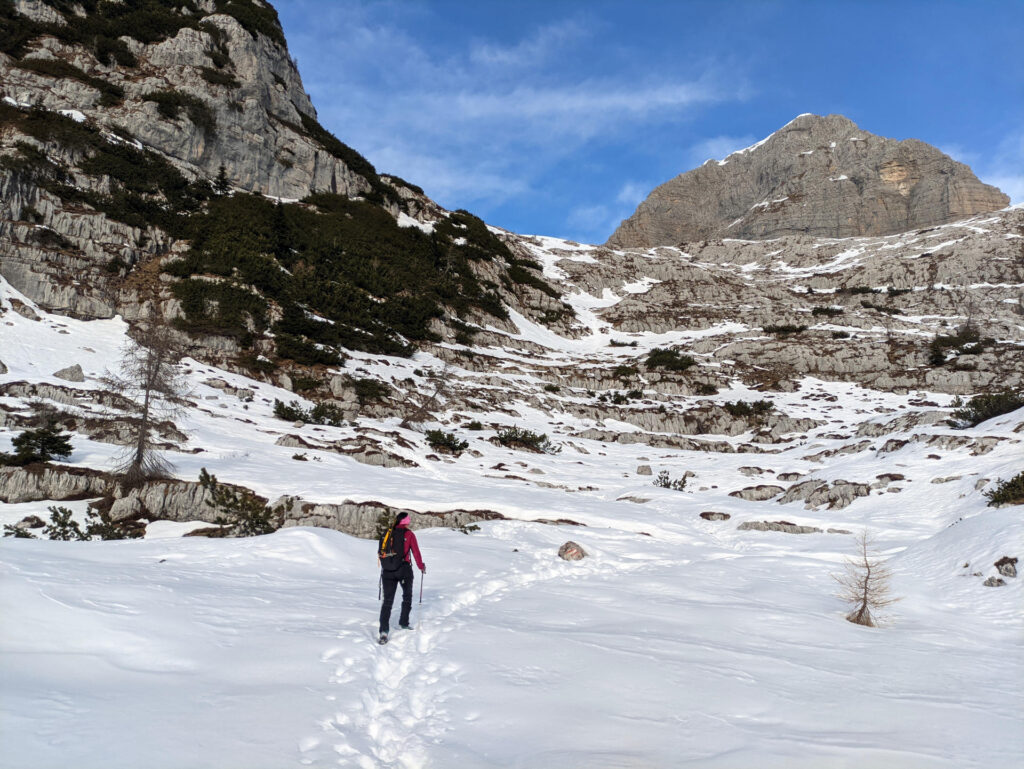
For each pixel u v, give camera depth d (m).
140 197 60.28
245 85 81.81
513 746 5.07
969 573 15.65
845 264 129.25
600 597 12.05
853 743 5.46
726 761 4.84
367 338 60.72
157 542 12.94
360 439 38.12
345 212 87.12
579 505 28.52
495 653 7.59
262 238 64.12
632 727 5.54
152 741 4.48
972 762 5.23
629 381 72.38
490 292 91.31
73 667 5.69
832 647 9.66
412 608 9.90
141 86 72.88
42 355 37.81
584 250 136.00
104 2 80.75
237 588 9.61
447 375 61.34
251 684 5.93
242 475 27.16
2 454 24.27
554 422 57.94
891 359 78.94
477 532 21.06
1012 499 21.05
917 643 10.64
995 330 88.56
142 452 24.53
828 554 20.48
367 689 6.25
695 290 113.75
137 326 46.56
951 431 35.06
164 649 6.46
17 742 4.18
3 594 6.68
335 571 12.14
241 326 50.31
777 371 78.75
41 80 66.00
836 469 36.28
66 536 19.53
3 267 44.16
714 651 8.48
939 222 168.12
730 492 35.34
